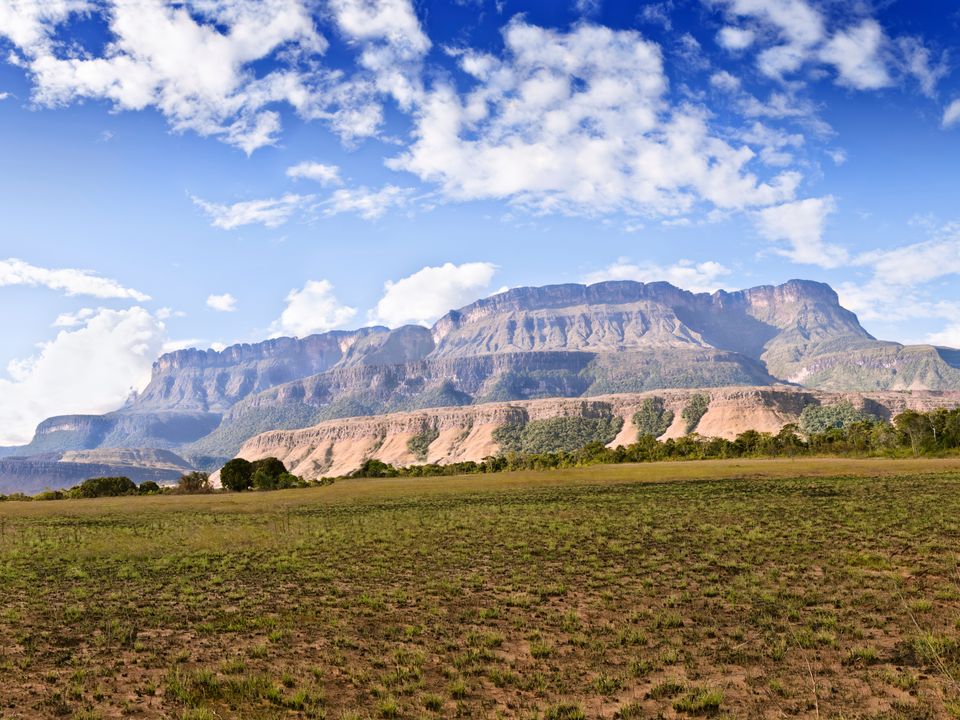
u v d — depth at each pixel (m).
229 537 51.72
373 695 18.61
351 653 22.06
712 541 39.69
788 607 25.06
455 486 105.81
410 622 25.50
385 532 50.56
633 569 33.12
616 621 24.80
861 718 16.08
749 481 82.00
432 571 34.72
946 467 87.12
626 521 50.50
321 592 30.48
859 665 19.45
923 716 15.94
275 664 20.92
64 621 25.95
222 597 29.95
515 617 25.61
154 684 18.83
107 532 58.09
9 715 16.69
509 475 129.75
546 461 183.75
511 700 18.19
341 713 17.28
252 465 147.50
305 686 18.97
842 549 34.84
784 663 19.91
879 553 33.16
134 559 41.31
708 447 170.50
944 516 43.28
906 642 20.84
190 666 20.66
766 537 39.59
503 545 42.22
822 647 21.08
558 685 19.05
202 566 38.12
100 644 22.88
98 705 17.50
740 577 29.92
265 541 48.53
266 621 25.53
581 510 60.09
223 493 132.38
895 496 56.53
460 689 18.59
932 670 18.66
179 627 25.11
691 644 22.05
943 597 25.16
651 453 176.75
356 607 27.69
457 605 27.73
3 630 24.55
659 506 59.78
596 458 180.50
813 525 43.12
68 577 35.41
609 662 20.80
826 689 17.89
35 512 85.62
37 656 21.48
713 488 75.25
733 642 21.94
